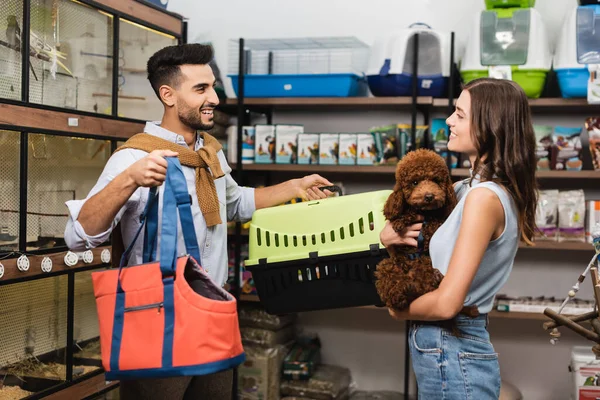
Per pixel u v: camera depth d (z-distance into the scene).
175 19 3.17
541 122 3.73
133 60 2.94
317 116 4.02
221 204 2.22
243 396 3.67
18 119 2.33
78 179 2.67
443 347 1.69
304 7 3.98
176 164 1.77
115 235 2.08
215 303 1.61
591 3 3.29
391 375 3.95
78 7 2.60
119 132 2.83
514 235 1.68
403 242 1.72
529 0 3.34
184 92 2.09
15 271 2.33
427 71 3.54
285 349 3.83
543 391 3.77
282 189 2.49
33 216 2.43
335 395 3.66
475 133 1.68
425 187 1.65
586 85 3.26
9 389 2.40
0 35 2.30
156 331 1.63
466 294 1.58
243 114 4.00
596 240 1.95
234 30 4.08
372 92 3.64
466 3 3.76
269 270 2.33
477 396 1.68
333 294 2.28
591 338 1.86
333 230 2.27
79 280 2.70
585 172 3.34
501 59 3.35
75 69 2.61
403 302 1.63
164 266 1.64
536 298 3.61
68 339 2.63
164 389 1.92
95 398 2.77
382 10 3.87
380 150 3.58
